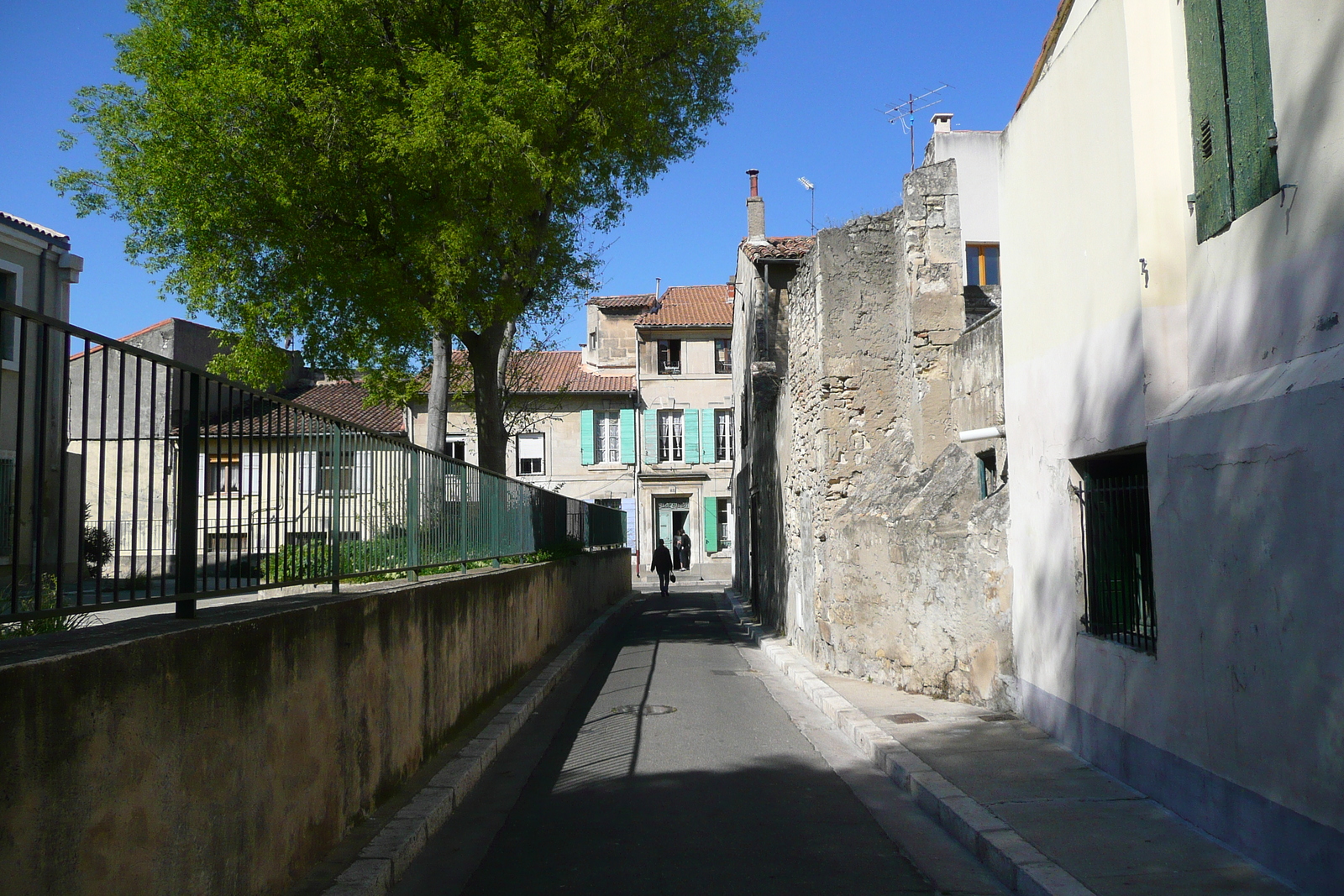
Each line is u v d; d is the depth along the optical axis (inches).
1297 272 183.3
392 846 207.2
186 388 177.0
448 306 581.6
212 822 150.3
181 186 540.1
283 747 180.1
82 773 116.7
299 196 557.0
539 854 218.1
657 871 204.8
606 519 1151.0
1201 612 209.2
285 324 598.9
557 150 645.3
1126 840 205.3
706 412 1672.0
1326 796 165.3
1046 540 307.7
